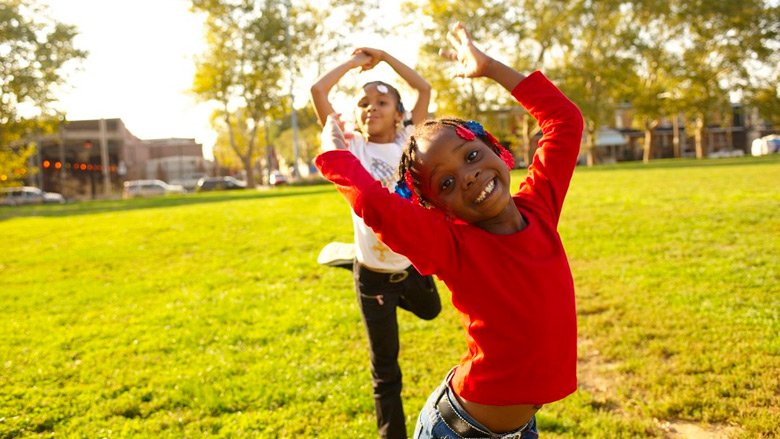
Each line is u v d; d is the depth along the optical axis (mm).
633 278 6191
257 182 65688
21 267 9305
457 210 1883
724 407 3365
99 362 4699
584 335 4672
